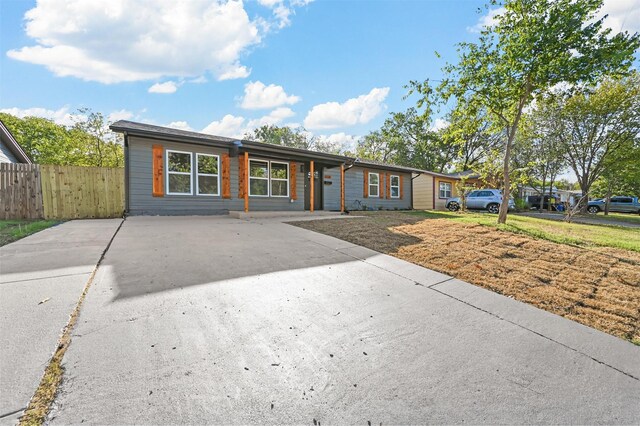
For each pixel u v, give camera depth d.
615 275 4.14
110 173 9.08
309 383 1.82
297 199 12.41
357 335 2.45
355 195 15.36
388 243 5.67
